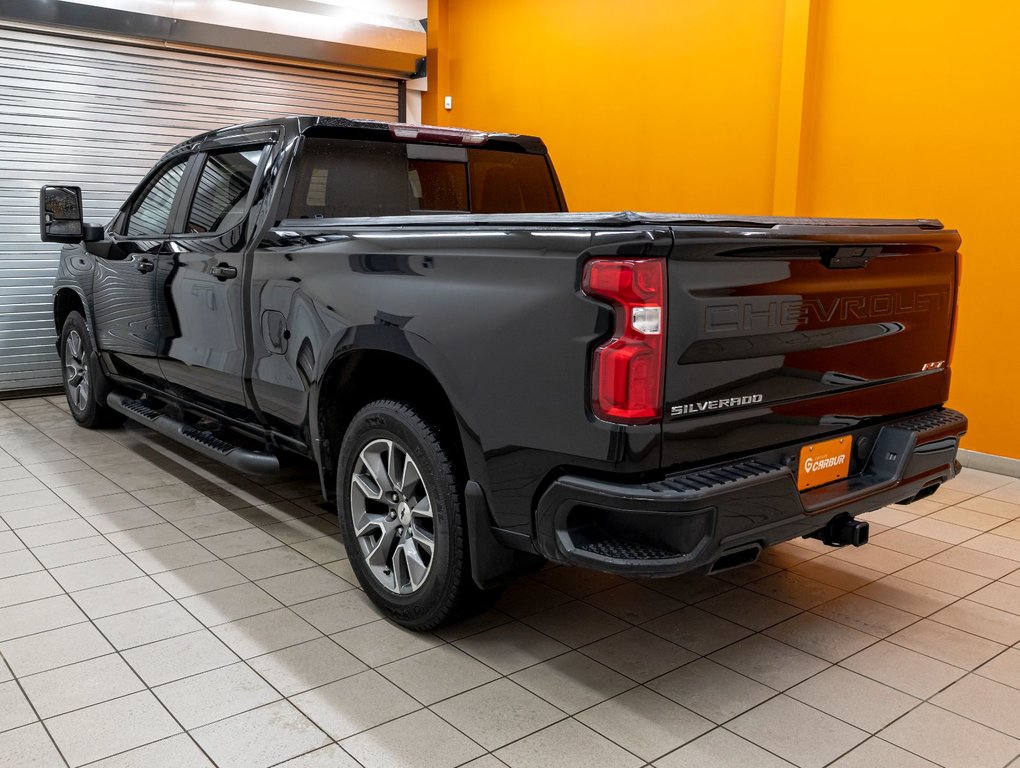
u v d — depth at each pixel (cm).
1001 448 451
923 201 469
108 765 190
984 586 300
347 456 266
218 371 339
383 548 260
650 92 612
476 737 203
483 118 772
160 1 629
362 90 784
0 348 620
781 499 207
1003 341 445
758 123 545
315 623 263
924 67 459
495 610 275
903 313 251
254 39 680
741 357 203
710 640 256
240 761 192
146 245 392
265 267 298
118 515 363
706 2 566
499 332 210
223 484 410
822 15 500
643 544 197
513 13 720
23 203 616
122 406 443
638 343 185
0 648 244
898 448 246
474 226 219
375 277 248
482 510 225
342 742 200
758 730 208
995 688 230
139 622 262
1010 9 423
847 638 259
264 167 315
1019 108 425
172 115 675
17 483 406
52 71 615
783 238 203
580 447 196
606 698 222
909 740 204
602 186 662
